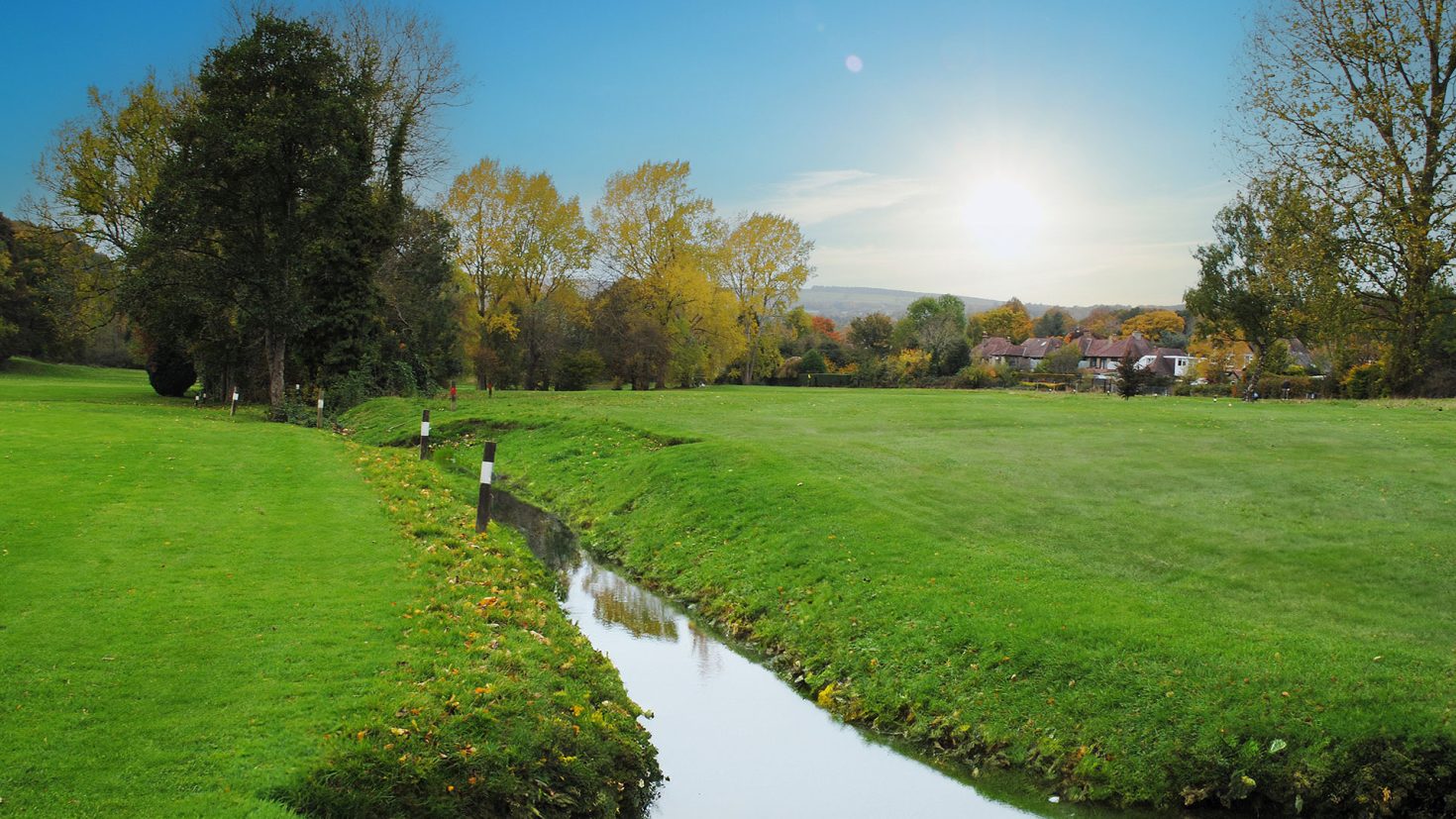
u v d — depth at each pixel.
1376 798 7.32
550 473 22.61
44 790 5.12
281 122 32.34
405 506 14.17
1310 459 17.80
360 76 37.41
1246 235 49.16
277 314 33.88
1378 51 31.89
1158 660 9.00
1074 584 10.98
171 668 6.88
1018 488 16.05
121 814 4.99
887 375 76.62
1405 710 7.85
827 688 10.05
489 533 13.37
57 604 8.06
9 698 6.16
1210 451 19.14
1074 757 8.21
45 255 52.00
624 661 10.69
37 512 11.53
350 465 18.48
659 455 20.83
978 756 8.58
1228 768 7.74
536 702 7.26
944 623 10.45
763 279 71.06
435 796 5.92
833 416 28.00
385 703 6.61
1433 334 36.12
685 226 61.72
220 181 33.00
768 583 12.92
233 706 6.36
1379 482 15.47
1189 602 10.31
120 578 8.98
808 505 15.39
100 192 46.25
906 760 8.56
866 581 12.06
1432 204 31.53
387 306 43.16
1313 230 33.84
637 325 58.47
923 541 13.00
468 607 9.12
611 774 7.12
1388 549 11.74
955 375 75.62
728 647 11.59
